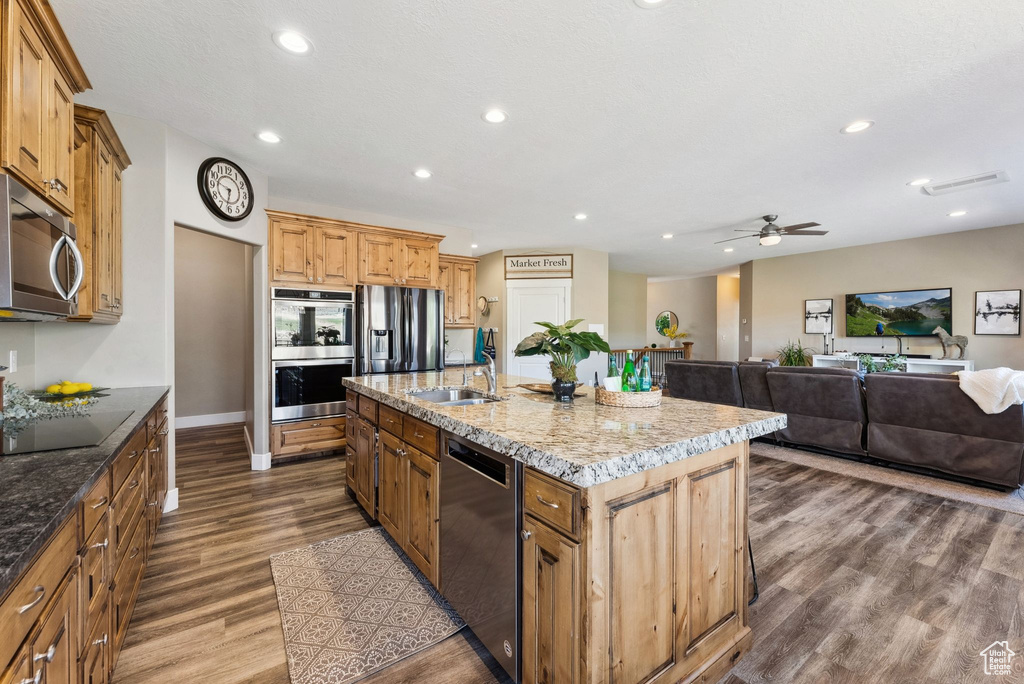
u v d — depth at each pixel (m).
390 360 4.42
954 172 3.66
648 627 1.32
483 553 1.57
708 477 1.52
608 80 2.34
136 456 1.83
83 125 2.07
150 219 2.82
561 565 1.22
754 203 4.57
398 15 1.86
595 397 2.19
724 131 2.94
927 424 3.52
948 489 3.37
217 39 2.02
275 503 3.12
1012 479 3.16
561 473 1.14
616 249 7.20
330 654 1.65
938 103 2.57
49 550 0.90
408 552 2.18
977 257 5.81
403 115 2.72
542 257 7.04
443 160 3.43
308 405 4.05
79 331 2.65
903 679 1.52
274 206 4.38
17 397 1.88
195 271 5.54
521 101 2.56
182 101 2.57
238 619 1.85
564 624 1.21
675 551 1.40
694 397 5.05
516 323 7.07
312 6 1.81
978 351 5.81
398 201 4.51
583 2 1.78
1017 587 2.05
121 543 1.56
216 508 3.03
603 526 1.18
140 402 2.22
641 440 1.34
